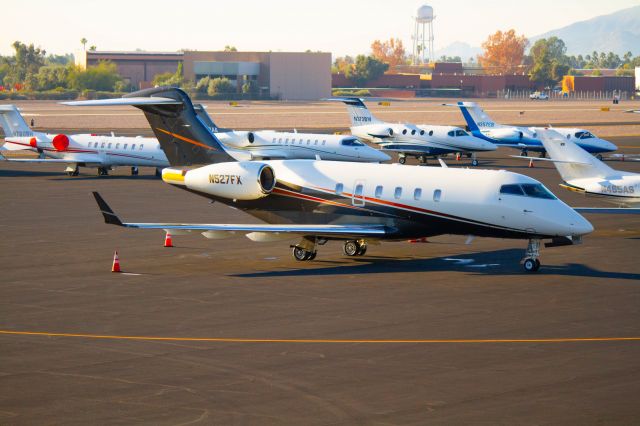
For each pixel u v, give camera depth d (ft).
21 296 249.75
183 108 342.23
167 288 259.39
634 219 412.98
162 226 279.90
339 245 332.60
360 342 200.44
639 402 160.25
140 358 188.03
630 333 208.95
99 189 513.86
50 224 388.16
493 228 283.59
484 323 218.18
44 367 181.78
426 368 180.65
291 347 196.34
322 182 310.24
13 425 149.38
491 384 170.40
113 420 151.74
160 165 572.92
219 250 325.21
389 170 302.86
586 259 307.99
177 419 152.25
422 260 303.68
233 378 174.29
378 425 149.38
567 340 202.39
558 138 381.60
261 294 251.39
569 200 471.62
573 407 157.69
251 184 317.22
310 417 153.07
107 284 266.16
